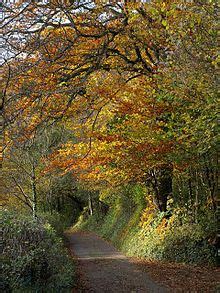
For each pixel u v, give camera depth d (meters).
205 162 13.58
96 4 10.27
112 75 12.64
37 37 8.48
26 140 9.02
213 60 8.15
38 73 8.92
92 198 41.38
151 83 11.57
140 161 13.91
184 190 18.67
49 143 16.94
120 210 29.70
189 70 8.59
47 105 9.80
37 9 8.88
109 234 29.34
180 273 13.18
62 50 9.56
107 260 18.19
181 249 15.44
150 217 19.69
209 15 8.06
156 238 17.25
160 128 11.98
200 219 15.85
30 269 9.30
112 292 11.32
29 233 10.57
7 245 9.47
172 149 12.29
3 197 21.20
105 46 10.40
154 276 13.12
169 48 10.00
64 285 10.46
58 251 12.10
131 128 12.35
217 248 14.41
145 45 11.52
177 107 10.78
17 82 8.55
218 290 10.30
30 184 19.73
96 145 13.30
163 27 9.83
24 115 8.73
